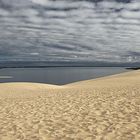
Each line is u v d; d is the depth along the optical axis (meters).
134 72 41.94
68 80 72.69
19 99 13.87
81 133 7.10
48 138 6.79
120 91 15.02
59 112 9.77
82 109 10.08
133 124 7.68
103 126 7.64
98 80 34.41
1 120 8.76
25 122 8.42
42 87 24.17
